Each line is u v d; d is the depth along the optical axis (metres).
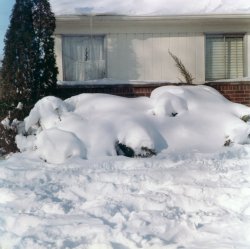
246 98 14.30
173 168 8.81
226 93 14.25
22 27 12.32
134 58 15.69
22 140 11.19
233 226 5.81
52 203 6.85
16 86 12.18
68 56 15.58
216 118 11.15
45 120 10.91
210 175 8.20
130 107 11.15
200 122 11.01
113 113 10.84
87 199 7.27
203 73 15.94
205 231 5.72
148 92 13.76
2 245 5.50
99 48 15.66
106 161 9.43
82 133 10.30
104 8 15.63
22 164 9.66
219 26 15.93
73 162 9.55
